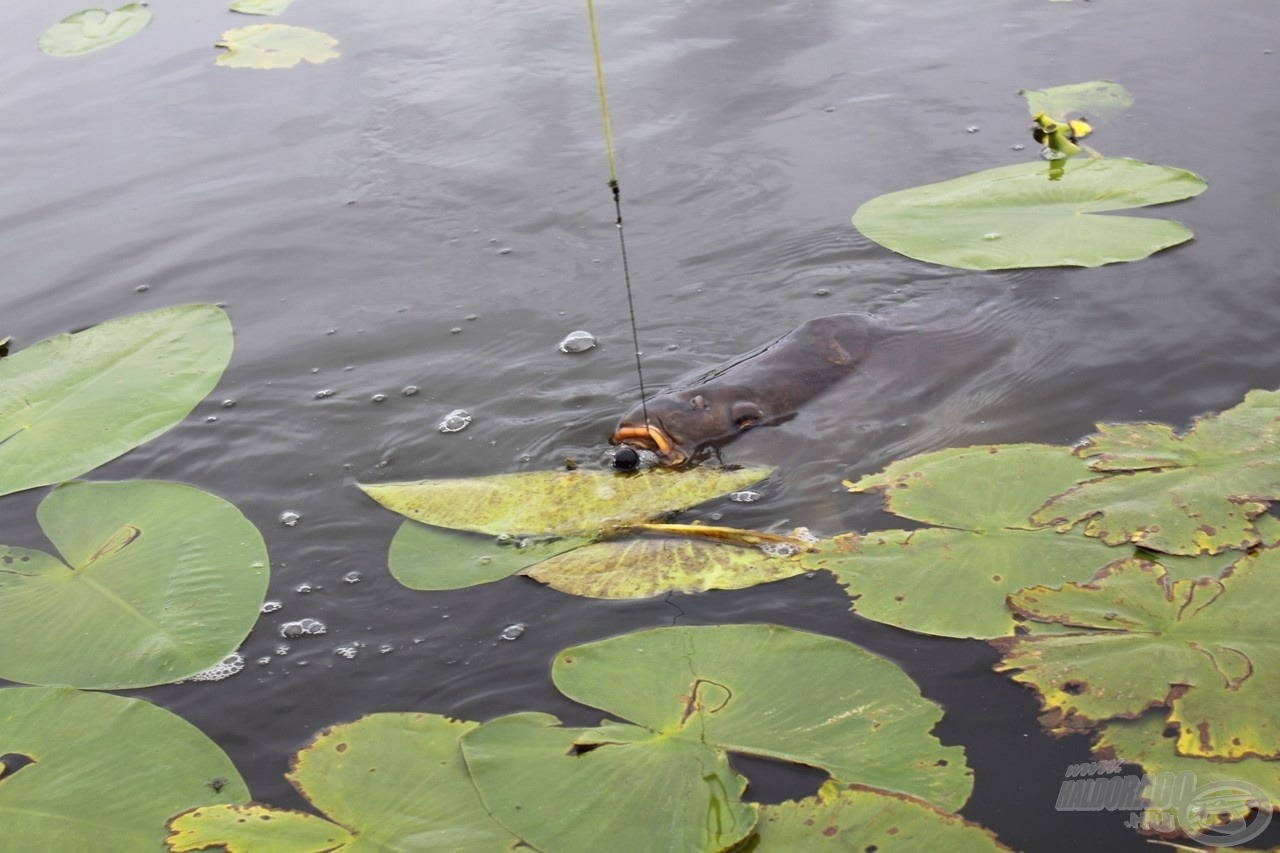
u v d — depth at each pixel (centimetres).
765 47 756
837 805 256
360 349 484
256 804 273
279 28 843
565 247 556
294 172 649
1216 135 587
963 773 263
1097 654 291
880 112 656
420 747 284
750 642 304
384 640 326
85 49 843
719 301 498
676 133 653
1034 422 395
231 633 330
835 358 430
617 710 288
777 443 398
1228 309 444
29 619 340
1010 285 478
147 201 630
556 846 252
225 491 399
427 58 784
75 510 388
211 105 738
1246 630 292
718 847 247
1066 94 645
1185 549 322
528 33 812
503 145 659
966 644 301
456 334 491
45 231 606
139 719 301
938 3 805
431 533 365
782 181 594
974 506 349
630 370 453
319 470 407
